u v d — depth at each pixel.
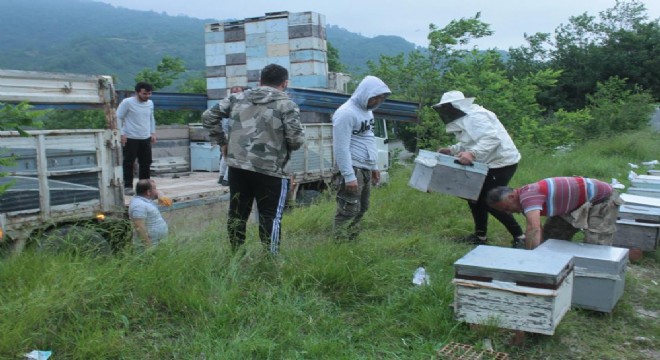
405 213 7.41
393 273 4.90
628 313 4.47
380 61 16.81
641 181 7.58
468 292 3.94
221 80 14.53
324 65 13.89
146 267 4.43
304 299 4.35
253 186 5.02
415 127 15.33
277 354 3.63
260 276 4.60
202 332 3.78
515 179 10.31
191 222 7.64
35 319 3.57
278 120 4.87
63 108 6.45
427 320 4.05
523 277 3.75
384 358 3.66
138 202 6.01
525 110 15.97
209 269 4.48
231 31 14.35
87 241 5.29
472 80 15.05
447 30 15.56
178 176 10.66
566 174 11.86
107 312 3.91
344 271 4.64
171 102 13.95
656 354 3.88
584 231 4.91
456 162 5.79
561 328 4.05
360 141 5.68
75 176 5.75
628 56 30.31
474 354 3.65
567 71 31.02
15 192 5.24
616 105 20.44
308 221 6.84
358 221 5.90
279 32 13.73
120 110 8.52
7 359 3.31
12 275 4.24
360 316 4.27
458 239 6.53
